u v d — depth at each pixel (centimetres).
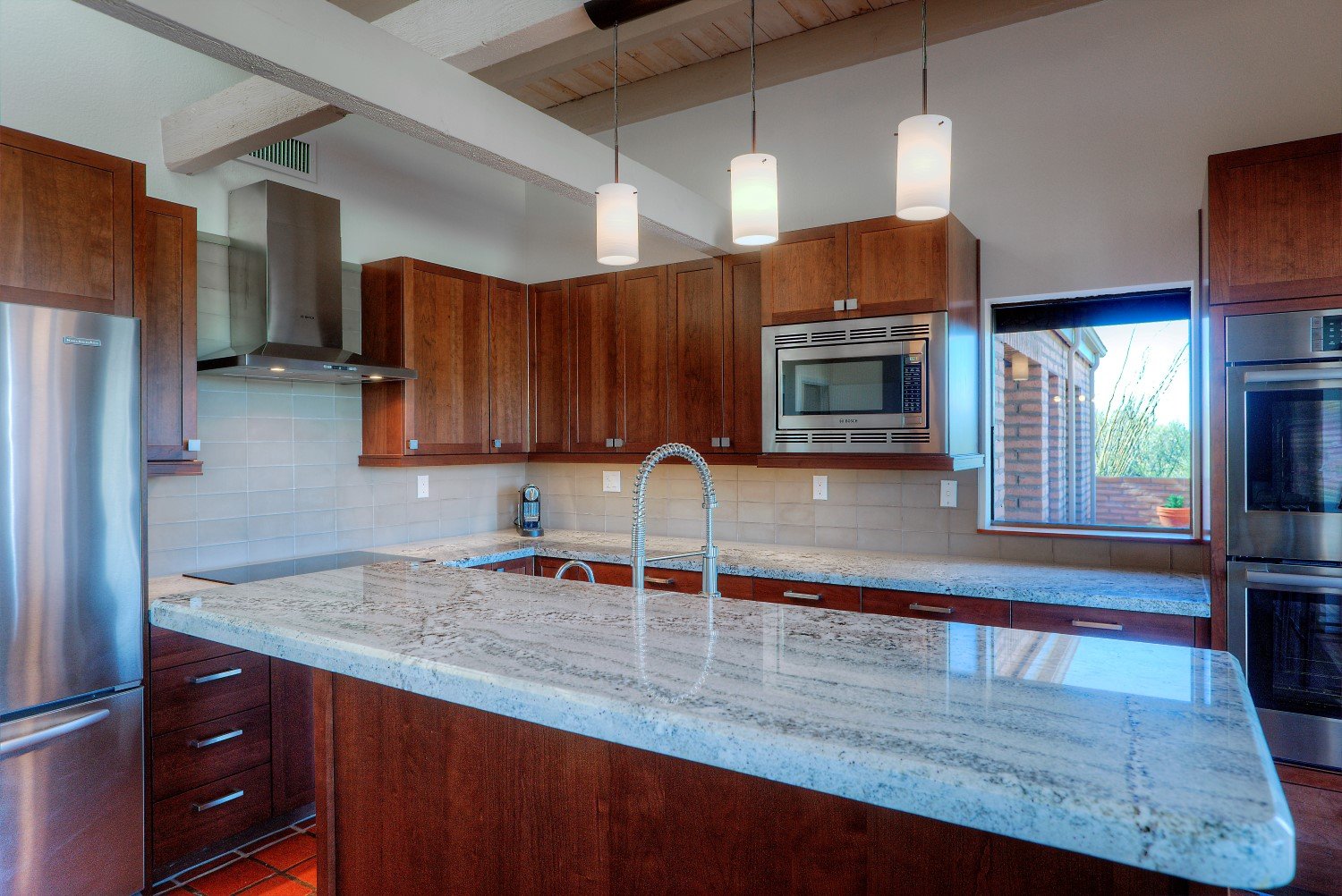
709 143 402
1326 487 227
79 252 231
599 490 443
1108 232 312
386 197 386
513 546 379
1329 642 227
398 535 393
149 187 300
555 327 419
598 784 128
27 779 213
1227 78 292
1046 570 305
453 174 420
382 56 214
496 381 404
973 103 338
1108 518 329
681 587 336
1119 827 72
